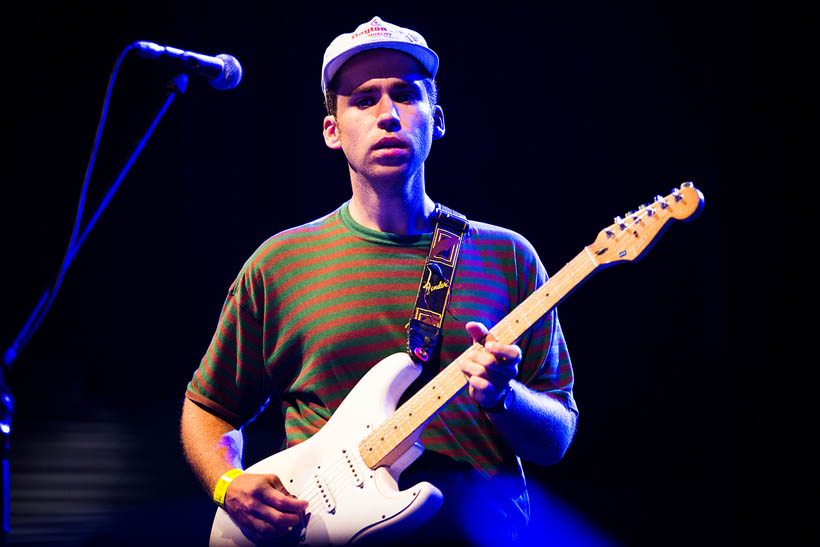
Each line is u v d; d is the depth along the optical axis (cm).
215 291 1680
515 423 430
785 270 1012
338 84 469
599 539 1093
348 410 438
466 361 392
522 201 1270
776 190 1012
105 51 1644
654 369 1199
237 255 1623
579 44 1217
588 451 1220
